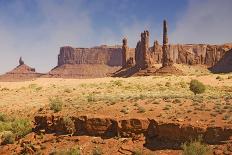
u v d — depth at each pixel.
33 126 47.06
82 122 41.78
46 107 54.81
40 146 41.00
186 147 32.75
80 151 38.22
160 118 38.47
